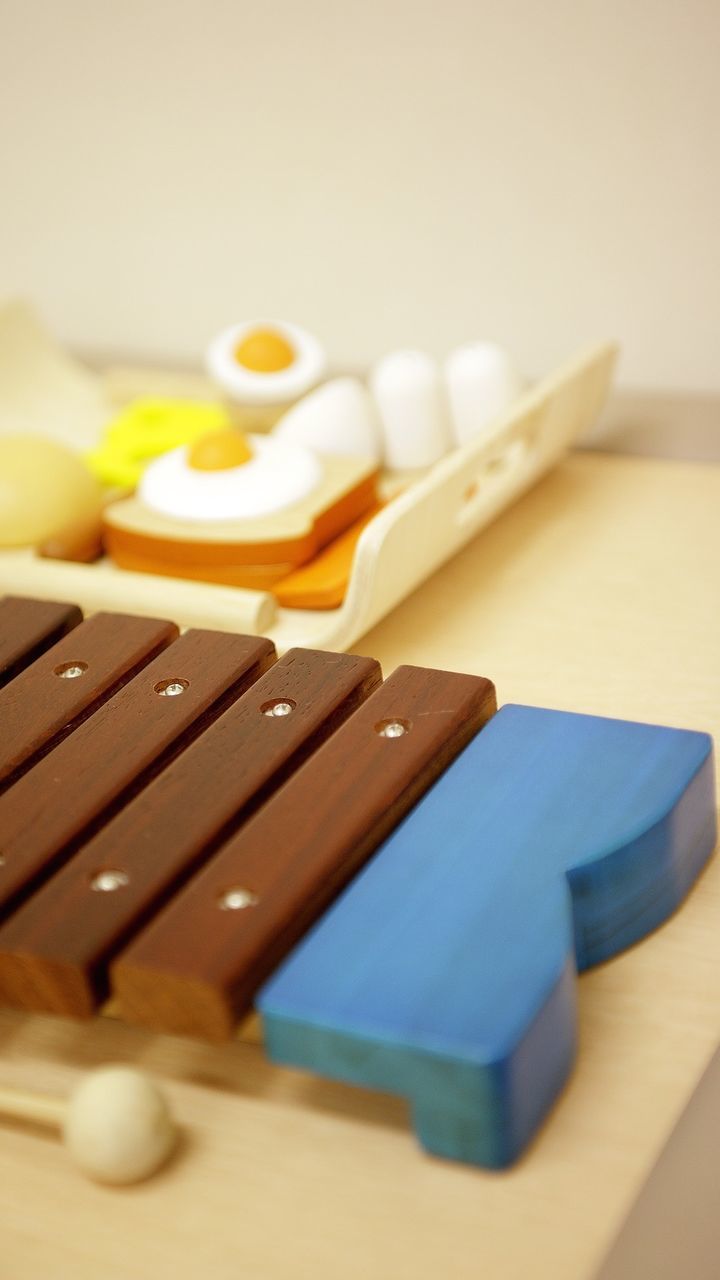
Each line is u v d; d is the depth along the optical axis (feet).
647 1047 1.64
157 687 1.86
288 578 2.20
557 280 2.66
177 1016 1.56
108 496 2.46
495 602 2.29
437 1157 1.57
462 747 1.82
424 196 2.68
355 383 2.48
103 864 1.65
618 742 1.79
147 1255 1.52
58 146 2.86
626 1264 1.53
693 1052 1.64
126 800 1.74
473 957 1.57
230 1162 1.59
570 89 2.55
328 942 1.59
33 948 1.57
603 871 1.67
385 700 1.83
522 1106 1.54
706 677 2.10
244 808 1.71
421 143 2.65
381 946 1.58
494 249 2.68
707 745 1.79
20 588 2.20
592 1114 1.59
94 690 1.87
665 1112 1.59
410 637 2.22
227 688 1.87
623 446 2.65
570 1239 1.51
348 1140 1.59
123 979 1.56
